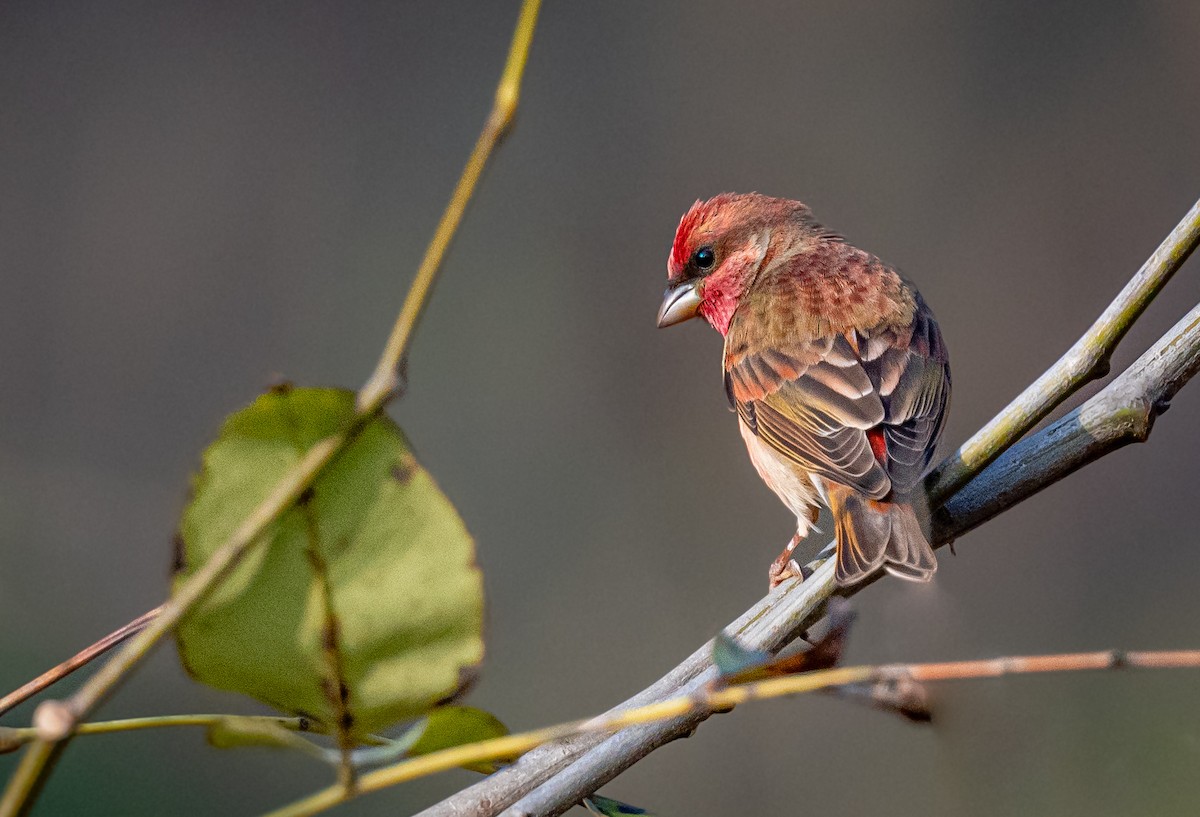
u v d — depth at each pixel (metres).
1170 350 4.33
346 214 15.13
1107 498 12.15
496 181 14.97
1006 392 14.11
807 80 15.23
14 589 11.33
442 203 15.11
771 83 15.24
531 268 14.67
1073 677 7.79
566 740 3.27
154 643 2.20
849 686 2.84
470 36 15.52
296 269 14.94
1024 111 14.91
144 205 15.08
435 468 13.64
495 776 3.22
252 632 2.63
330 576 2.64
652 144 15.19
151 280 14.78
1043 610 11.76
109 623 11.37
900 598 4.38
